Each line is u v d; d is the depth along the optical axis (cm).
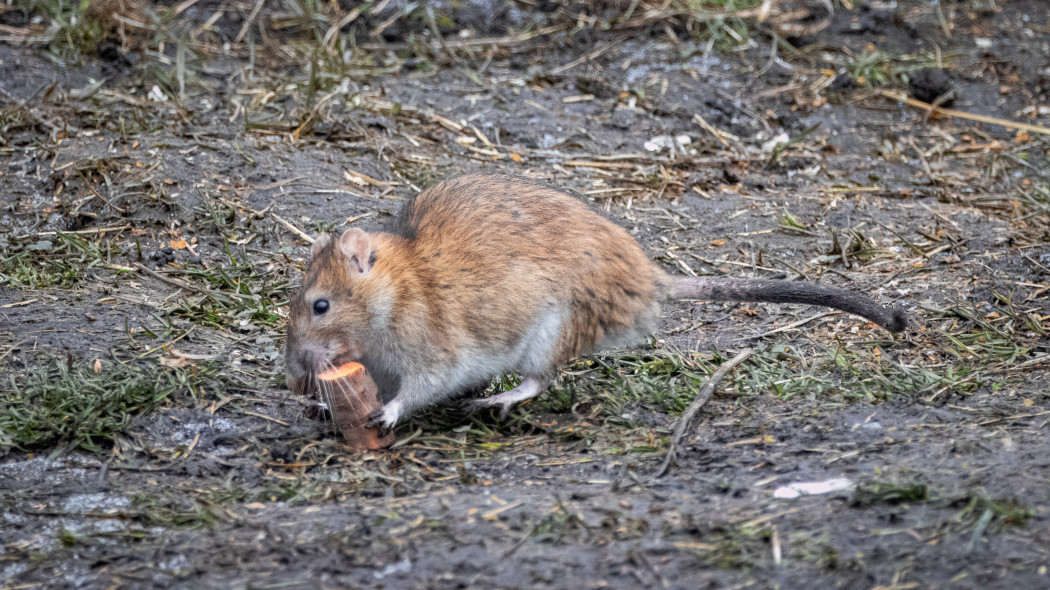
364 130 1529
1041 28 2041
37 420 832
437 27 1917
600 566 605
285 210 1305
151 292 1111
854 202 1459
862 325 1105
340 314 855
